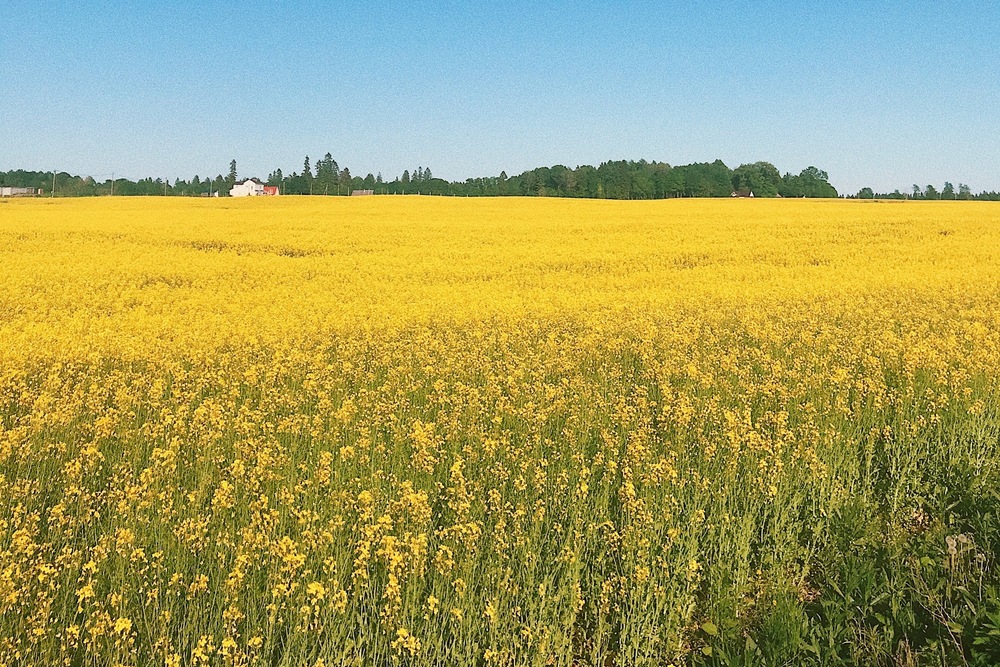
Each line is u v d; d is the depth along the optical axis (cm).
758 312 1656
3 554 475
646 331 1448
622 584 516
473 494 636
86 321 1505
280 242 2961
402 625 460
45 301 1723
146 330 1431
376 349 1301
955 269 2423
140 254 2608
